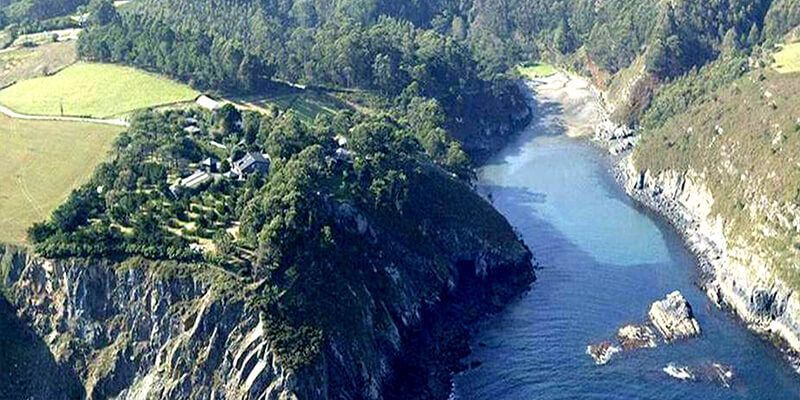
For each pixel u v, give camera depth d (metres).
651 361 173.50
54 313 164.00
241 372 152.75
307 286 163.88
